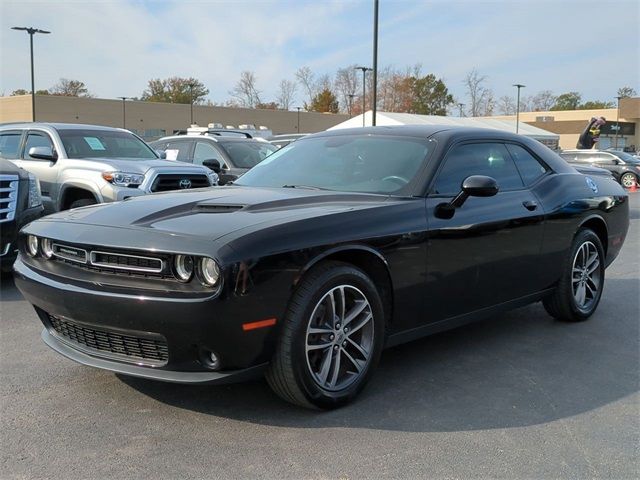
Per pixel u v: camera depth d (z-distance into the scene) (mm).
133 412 3324
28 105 54625
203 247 2881
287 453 2912
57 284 3176
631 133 76312
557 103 119938
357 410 3406
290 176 4398
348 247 3291
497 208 4266
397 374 3994
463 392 3709
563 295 5086
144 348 3084
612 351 4555
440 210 3844
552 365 4234
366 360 3492
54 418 3250
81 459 2832
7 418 3246
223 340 2885
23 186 6273
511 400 3607
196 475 2709
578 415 3422
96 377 3818
